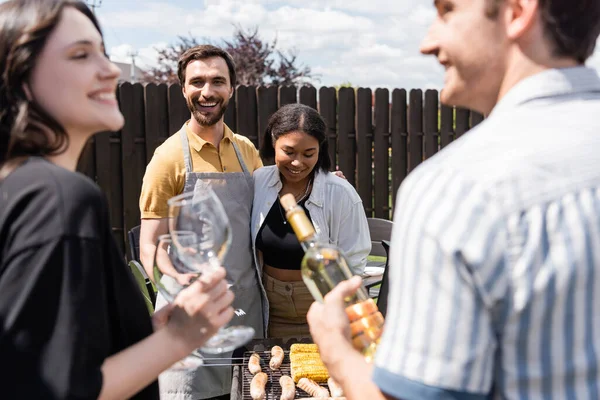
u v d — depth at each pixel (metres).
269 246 2.80
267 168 2.95
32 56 1.01
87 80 1.05
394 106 7.31
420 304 0.80
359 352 1.06
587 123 0.85
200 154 2.90
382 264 4.00
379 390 0.87
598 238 0.79
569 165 0.81
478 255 0.77
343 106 7.00
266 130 2.85
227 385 2.99
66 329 0.89
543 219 0.78
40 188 0.93
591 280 0.79
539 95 0.88
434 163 0.87
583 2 0.86
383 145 7.30
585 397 0.80
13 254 0.90
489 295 0.78
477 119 7.89
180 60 2.99
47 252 0.89
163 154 2.85
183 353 1.11
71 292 0.90
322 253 1.26
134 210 6.02
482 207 0.79
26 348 0.88
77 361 0.89
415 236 0.82
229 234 1.31
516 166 0.80
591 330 0.80
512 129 0.85
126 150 5.95
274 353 2.27
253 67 12.04
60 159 1.08
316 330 1.06
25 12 1.02
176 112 6.02
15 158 1.00
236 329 1.53
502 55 0.90
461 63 0.92
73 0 1.08
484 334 0.79
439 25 0.94
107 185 5.93
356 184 7.19
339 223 2.76
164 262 1.43
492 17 0.88
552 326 0.79
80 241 0.92
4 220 0.92
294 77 12.42
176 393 2.91
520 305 0.78
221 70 2.89
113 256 1.04
